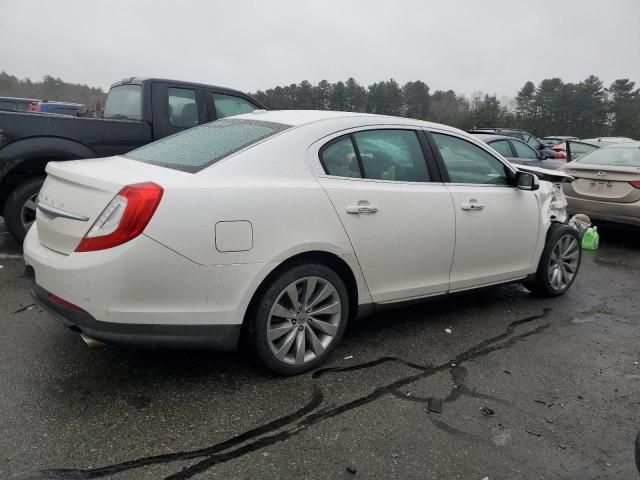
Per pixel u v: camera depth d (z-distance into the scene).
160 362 3.35
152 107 6.17
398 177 3.73
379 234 3.49
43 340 3.57
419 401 3.06
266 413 2.85
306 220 3.13
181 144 3.49
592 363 3.71
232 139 3.32
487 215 4.20
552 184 5.18
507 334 4.15
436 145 4.04
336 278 3.33
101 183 2.78
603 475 2.50
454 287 4.11
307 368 3.31
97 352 3.43
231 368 3.32
